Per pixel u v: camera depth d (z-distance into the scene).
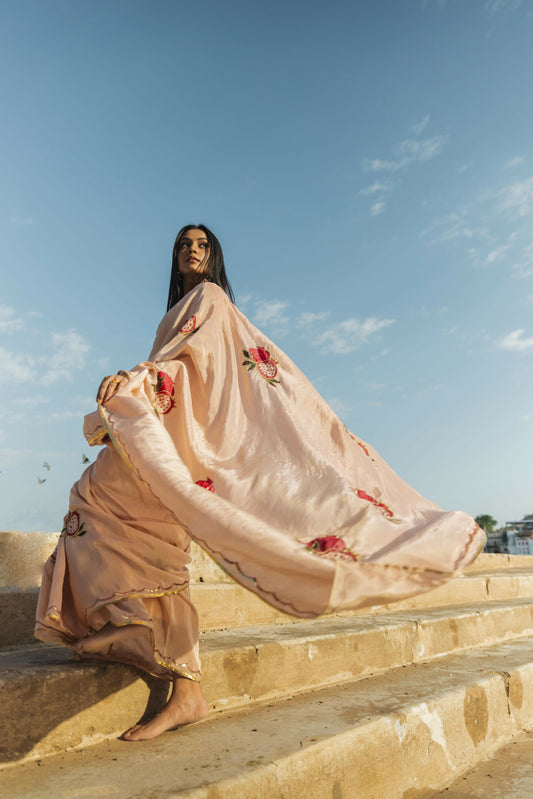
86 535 2.03
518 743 2.83
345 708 2.33
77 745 1.88
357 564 1.46
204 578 3.78
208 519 1.61
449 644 3.71
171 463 1.79
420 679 2.89
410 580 1.48
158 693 2.12
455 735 2.52
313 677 2.70
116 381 2.07
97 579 1.96
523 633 4.59
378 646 3.11
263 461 2.07
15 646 2.62
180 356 2.35
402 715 2.26
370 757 2.06
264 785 1.67
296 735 1.97
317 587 1.45
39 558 2.88
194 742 1.92
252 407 2.26
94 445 2.05
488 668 3.17
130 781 1.60
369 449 2.40
